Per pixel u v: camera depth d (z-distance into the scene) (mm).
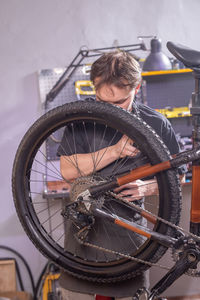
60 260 1617
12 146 3373
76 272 1609
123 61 1569
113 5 3334
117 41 3318
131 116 1401
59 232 3289
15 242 3426
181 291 3188
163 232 1451
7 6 3262
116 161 1639
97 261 1591
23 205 1589
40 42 3318
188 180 2832
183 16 3398
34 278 3461
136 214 1685
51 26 3311
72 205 1511
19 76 3330
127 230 1680
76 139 1707
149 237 1446
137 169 1431
